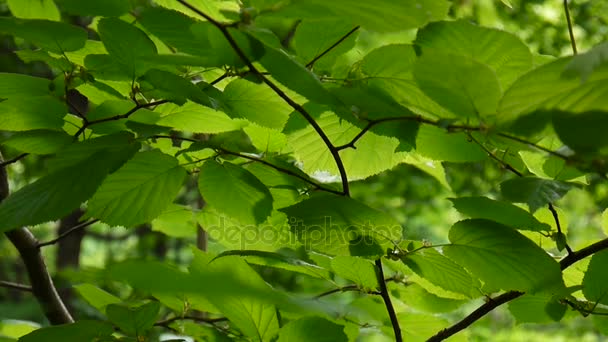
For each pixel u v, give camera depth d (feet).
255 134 5.33
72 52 5.04
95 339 5.01
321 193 4.97
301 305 3.98
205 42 4.74
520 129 4.33
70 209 4.53
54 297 5.90
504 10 16.07
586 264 5.28
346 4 4.34
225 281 3.81
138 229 23.27
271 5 4.42
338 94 4.62
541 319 5.26
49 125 5.02
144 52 4.78
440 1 4.32
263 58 4.52
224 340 5.30
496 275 4.83
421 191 23.13
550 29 16.67
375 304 5.57
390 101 4.68
